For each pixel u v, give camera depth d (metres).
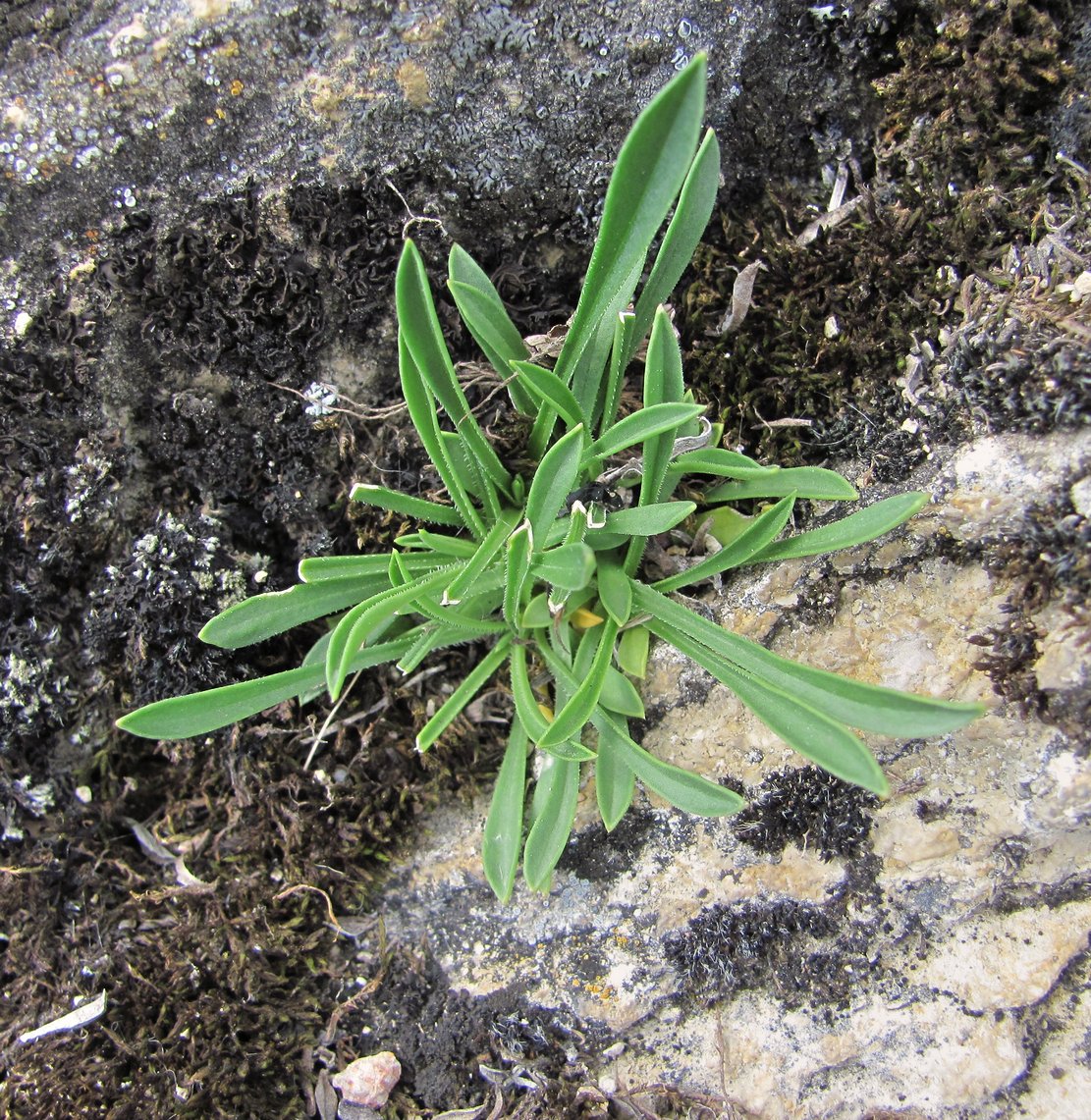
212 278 0.19
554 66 0.18
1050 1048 0.18
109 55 0.18
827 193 0.19
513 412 0.19
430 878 0.20
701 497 0.19
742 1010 0.19
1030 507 0.17
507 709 0.20
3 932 0.19
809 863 0.18
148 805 0.20
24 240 0.18
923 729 0.16
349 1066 0.19
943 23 0.18
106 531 0.19
